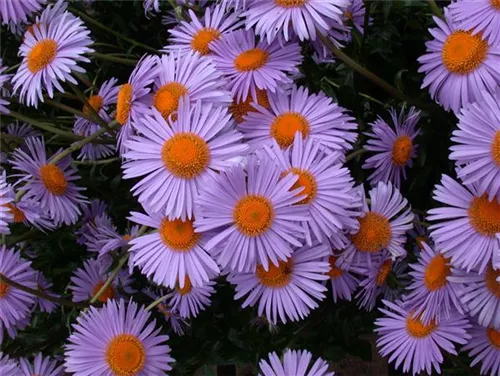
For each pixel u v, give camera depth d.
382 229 0.43
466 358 0.48
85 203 0.49
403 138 0.45
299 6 0.41
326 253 0.41
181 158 0.40
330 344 0.49
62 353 0.49
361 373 0.54
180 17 0.47
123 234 0.50
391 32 0.47
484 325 0.42
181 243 0.42
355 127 0.42
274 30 0.41
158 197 0.41
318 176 0.40
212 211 0.40
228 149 0.41
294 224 0.39
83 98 0.46
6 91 0.50
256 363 0.48
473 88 0.42
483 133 0.39
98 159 0.51
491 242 0.40
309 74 0.45
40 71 0.44
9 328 0.47
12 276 0.46
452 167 0.46
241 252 0.40
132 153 0.41
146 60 0.43
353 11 0.48
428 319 0.43
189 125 0.41
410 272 0.44
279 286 0.42
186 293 0.47
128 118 0.43
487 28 0.41
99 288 0.49
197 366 0.50
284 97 0.43
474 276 0.41
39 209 0.46
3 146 0.49
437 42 0.43
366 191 0.48
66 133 0.48
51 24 0.45
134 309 0.45
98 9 0.55
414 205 0.47
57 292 0.52
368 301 0.45
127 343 0.44
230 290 0.49
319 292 0.41
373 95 0.49
